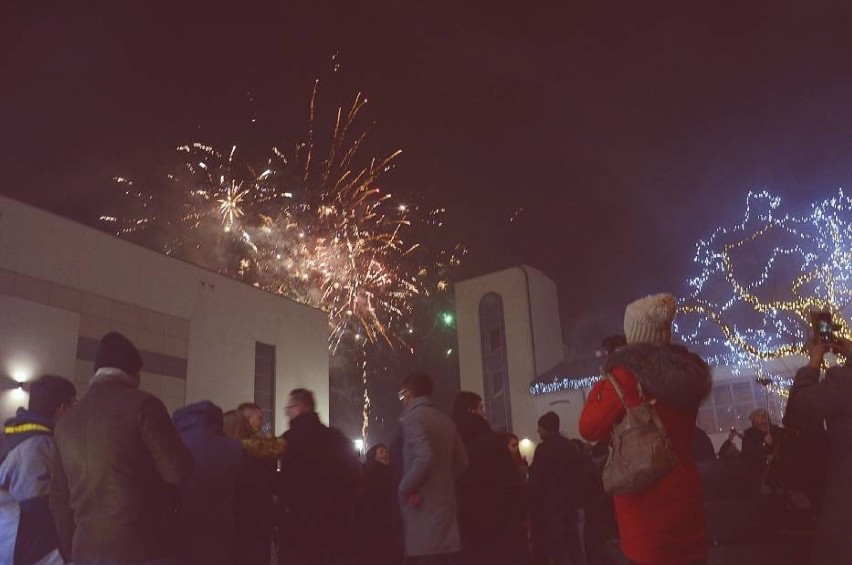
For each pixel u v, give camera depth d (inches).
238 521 209.5
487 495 259.9
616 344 223.1
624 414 132.1
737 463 221.9
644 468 124.0
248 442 223.3
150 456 153.1
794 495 222.5
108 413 151.6
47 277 617.0
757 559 209.2
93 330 650.8
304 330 929.5
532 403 1261.1
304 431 242.1
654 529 125.2
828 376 161.0
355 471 245.6
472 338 1364.4
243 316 832.9
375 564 273.9
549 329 1378.0
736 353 1022.4
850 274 942.4
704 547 127.8
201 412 210.1
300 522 231.6
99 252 672.4
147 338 706.8
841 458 156.3
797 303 970.7
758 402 1001.5
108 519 146.1
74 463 150.9
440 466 228.7
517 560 260.1
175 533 158.6
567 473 314.5
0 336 558.3
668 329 144.6
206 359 768.9
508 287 1360.7
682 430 132.7
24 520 190.9
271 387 864.9
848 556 148.9
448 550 221.1
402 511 225.8
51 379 207.5
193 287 772.6
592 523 322.3
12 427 202.2
